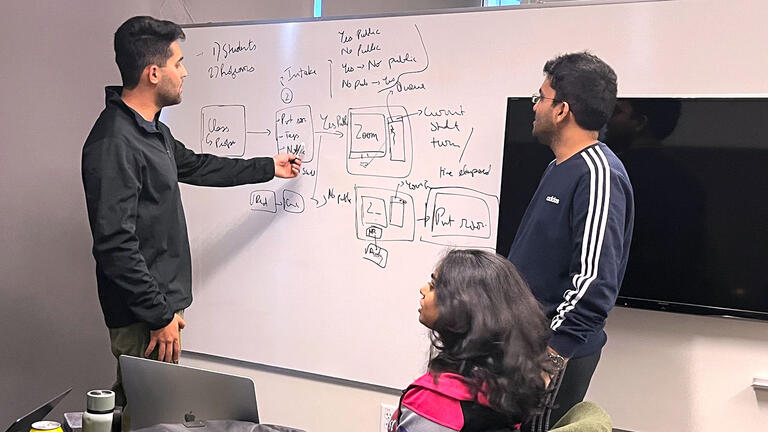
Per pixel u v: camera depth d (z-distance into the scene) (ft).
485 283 5.18
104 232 8.40
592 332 7.20
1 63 10.49
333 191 10.17
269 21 10.51
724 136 7.94
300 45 10.32
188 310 11.21
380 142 9.82
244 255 10.81
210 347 11.08
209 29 10.92
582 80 7.65
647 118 8.24
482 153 9.21
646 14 8.35
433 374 5.18
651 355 8.50
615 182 7.35
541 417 7.34
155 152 9.01
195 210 11.12
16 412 10.98
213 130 10.96
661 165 8.20
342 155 10.09
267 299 10.66
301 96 10.34
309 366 10.39
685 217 8.13
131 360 5.78
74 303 11.55
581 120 7.69
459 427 5.02
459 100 9.32
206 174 10.07
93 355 11.83
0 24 10.44
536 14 8.87
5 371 10.84
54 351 11.35
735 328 8.18
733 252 7.97
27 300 11.02
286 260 10.52
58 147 11.17
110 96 8.99
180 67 9.32
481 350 5.05
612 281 7.18
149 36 8.98
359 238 10.01
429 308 5.38
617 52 8.49
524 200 8.83
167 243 9.16
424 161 9.55
